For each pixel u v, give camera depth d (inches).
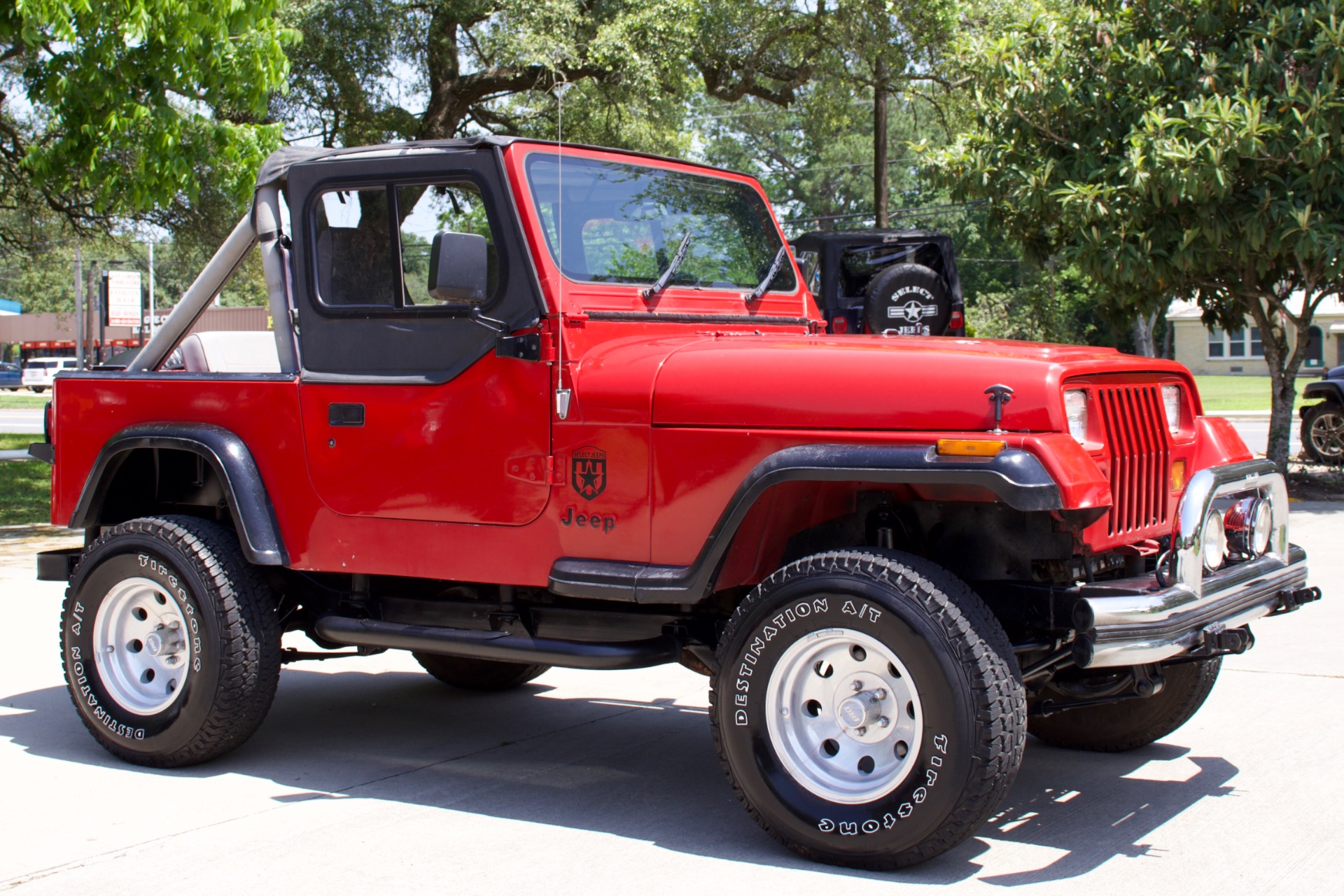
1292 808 162.6
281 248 184.2
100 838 154.4
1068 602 143.7
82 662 189.6
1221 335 1879.9
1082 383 143.2
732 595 169.0
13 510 537.3
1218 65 465.7
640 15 680.4
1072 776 178.4
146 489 204.8
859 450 139.2
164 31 390.6
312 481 177.5
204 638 178.4
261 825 159.2
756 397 147.8
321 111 728.3
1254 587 154.9
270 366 208.7
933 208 2089.1
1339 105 429.4
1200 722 203.8
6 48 542.0
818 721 145.0
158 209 684.7
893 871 140.0
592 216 171.5
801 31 795.4
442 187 168.2
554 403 159.8
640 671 256.4
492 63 749.9
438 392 166.9
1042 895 133.3
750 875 139.7
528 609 173.9
